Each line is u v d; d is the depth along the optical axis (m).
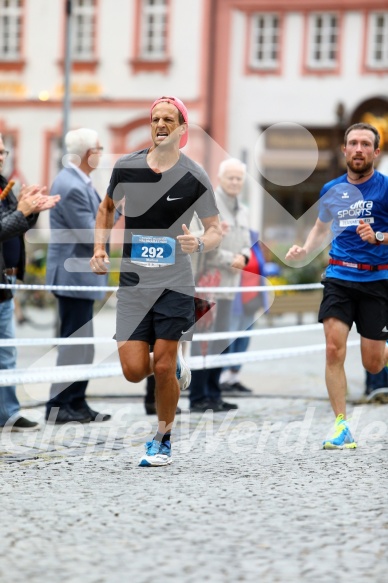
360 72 81.44
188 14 81.81
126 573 11.80
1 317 21.62
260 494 15.77
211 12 81.75
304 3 81.44
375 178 19.98
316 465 18.12
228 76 82.31
